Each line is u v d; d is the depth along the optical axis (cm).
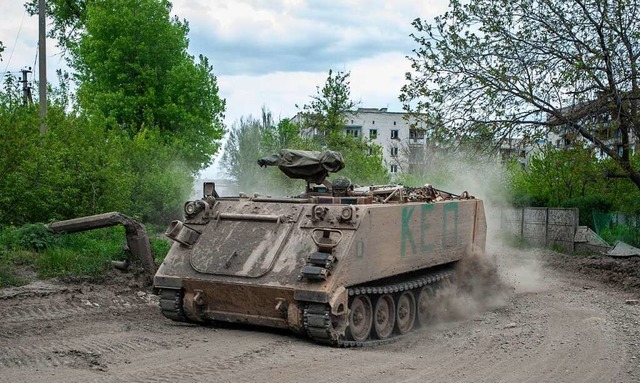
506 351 980
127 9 3509
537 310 1366
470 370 865
